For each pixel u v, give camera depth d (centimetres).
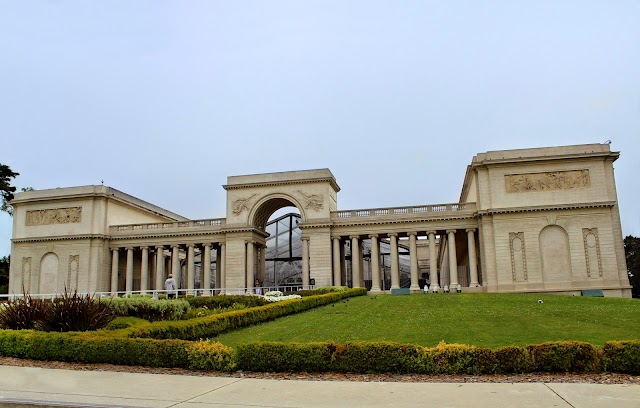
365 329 3061
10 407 1318
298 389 1539
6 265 10044
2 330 2189
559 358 1698
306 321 3569
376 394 1461
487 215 6769
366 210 7619
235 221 7812
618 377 1622
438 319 3397
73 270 8194
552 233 6581
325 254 7444
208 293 7700
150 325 2394
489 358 1730
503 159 6738
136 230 8306
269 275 9131
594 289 6316
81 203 8381
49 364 1964
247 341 2759
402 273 9419
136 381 1659
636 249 10006
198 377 1738
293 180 7662
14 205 8694
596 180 6544
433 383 1609
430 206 7375
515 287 6506
